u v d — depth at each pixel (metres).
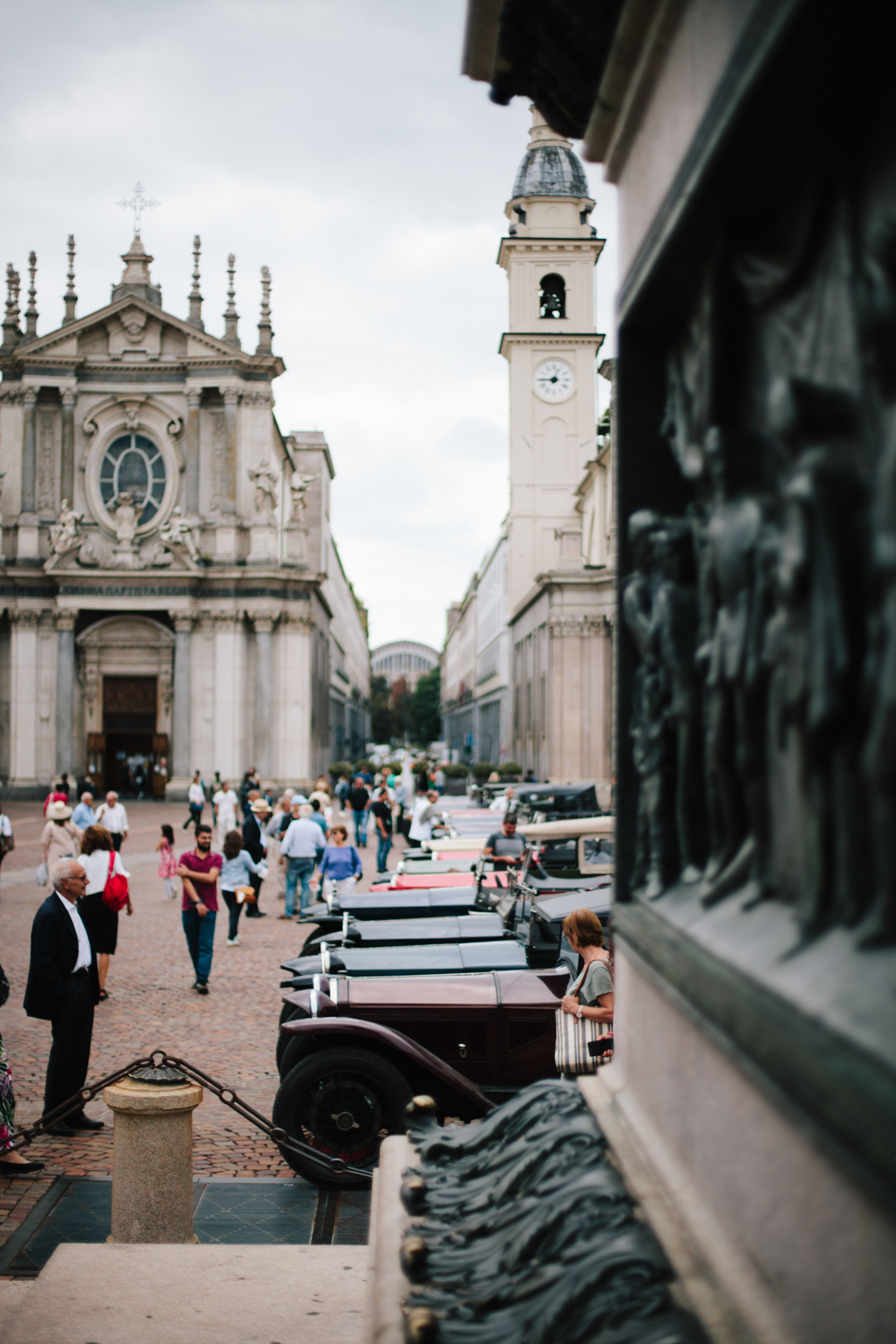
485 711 96.44
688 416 2.29
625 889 2.64
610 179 2.78
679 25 2.19
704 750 2.20
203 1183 6.73
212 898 12.85
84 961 7.88
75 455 49.25
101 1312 3.71
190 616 47.69
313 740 55.69
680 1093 2.14
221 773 47.59
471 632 117.62
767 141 1.68
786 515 1.48
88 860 11.91
